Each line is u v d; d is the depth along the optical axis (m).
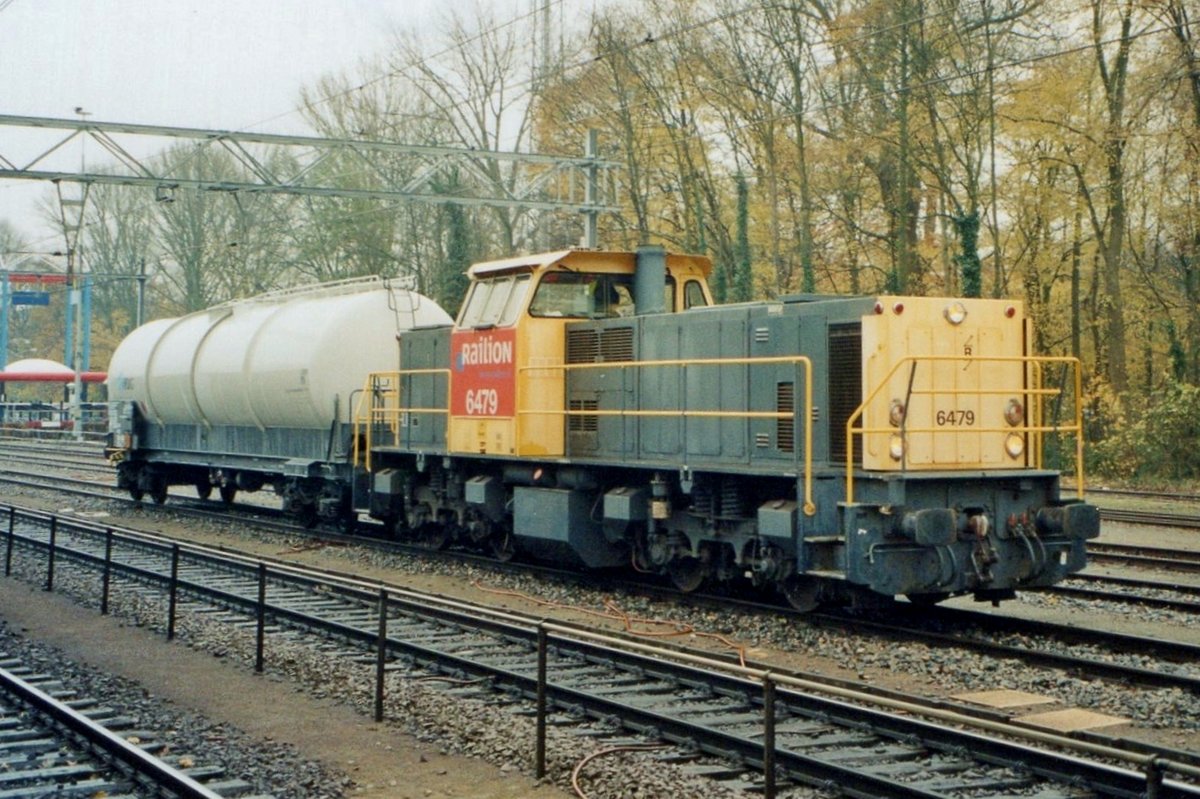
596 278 17.17
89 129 25.52
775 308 13.84
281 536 22.95
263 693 10.97
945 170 34.19
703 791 7.85
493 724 9.62
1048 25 33.41
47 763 8.87
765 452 13.85
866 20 34.06
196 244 56.97
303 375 22.06
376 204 46.44
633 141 41.34
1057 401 36.22
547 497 16.61
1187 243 34.69
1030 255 36.09
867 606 13.17
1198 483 31.80
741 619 13.59
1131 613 14.38
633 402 15.73
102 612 14.91
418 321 22.75
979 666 11.15
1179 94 33.06
